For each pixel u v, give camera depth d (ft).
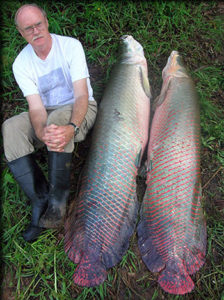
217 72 7.91
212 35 8.22
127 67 7.00
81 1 8.37
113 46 8.07
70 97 6.31
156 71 7.91
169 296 5.77
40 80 6.04
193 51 8.12
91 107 6.39
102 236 5.68
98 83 7.86
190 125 6.26
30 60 5.90
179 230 5.62
